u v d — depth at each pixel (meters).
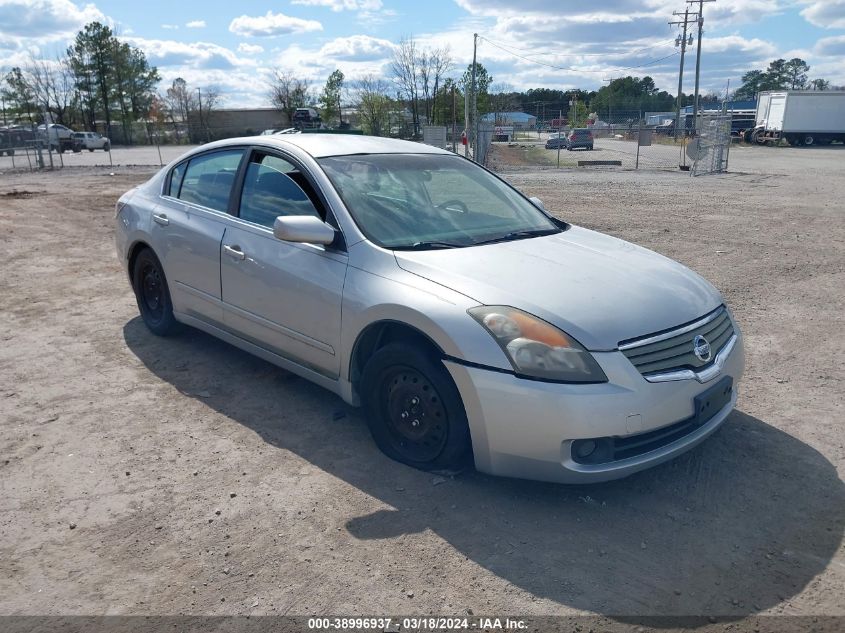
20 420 4.41
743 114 67.19
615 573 3.00
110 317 6.52
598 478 3.29
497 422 3.33
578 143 50.75
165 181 5.64
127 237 5.79
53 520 3.37
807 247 9.98
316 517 3.39
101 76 82.00
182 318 5.42
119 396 4.77
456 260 3.84
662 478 3.76
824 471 3.83
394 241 4.05
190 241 5.07
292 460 3.93
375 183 4.45
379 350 3.79
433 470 3.75
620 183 21.39
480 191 4.87
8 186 19.03
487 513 3.42
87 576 2.98
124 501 3.53
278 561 3.07
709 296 3.95
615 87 125.81
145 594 2.88
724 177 23.73
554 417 3.21
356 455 3.97
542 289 3.56
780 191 18.28
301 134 5.12
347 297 3.91
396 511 3.44
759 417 4.50
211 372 5.18
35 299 7.14
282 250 4.36
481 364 3.35
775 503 3.53
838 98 48.44
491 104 64.19
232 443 4.12
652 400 3.29
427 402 3.64
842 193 17.59
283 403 4.66
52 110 82.69
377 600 2.84
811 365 5.39
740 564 3.06
